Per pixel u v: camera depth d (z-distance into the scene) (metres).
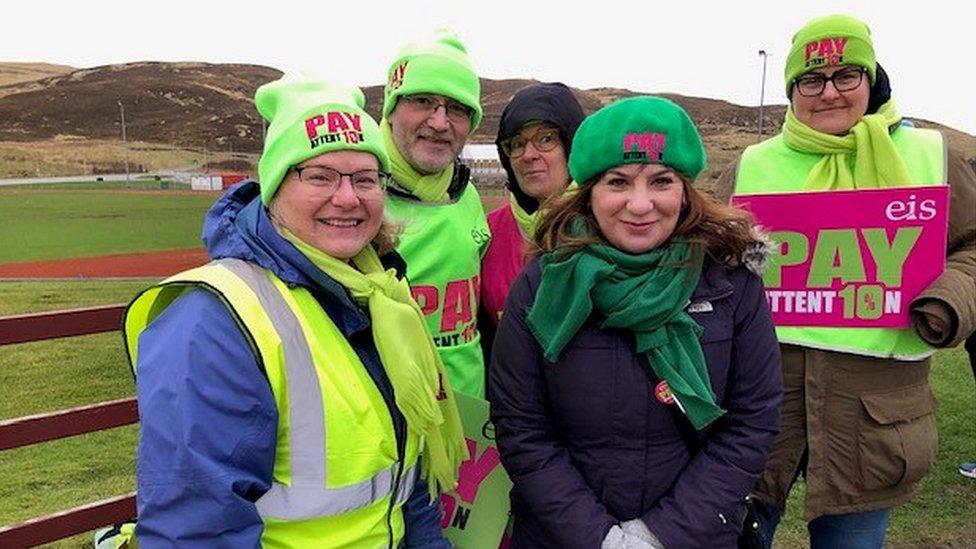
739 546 1.97
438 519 1.97
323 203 1.56
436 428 1.76
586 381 1.81
